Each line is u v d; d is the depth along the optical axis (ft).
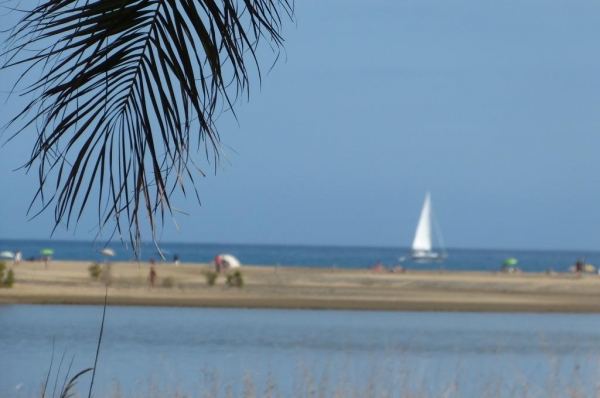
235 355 252.42
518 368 195.72
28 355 237.25
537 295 587.27
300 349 277.23
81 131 32.94
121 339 296.30
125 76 33.45
